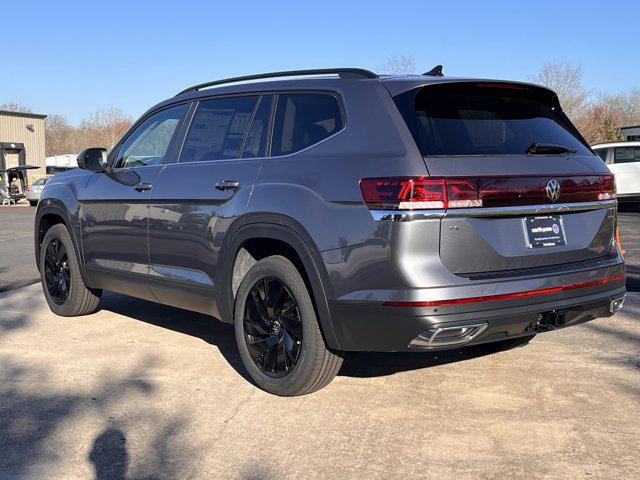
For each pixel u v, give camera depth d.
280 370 3.92
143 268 4.93
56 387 4.15
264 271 3.94
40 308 6.38
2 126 43.00
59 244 5.88
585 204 3.82
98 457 3.21
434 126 3.55
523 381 4.20
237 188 4.13
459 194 3.33
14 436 3.44
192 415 3.71
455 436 3.40
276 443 3.35
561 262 3.72
